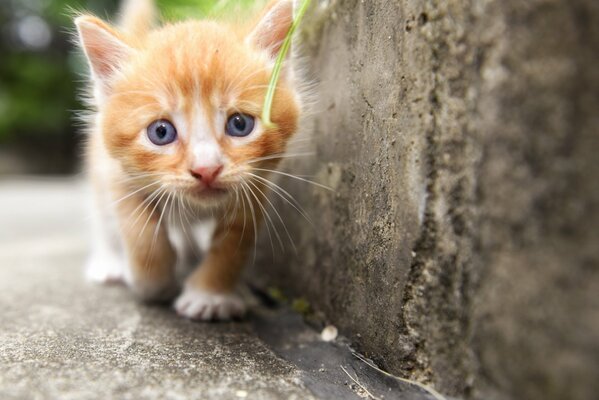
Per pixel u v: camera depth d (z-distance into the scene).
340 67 0.21
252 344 0.21
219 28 0.23
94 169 0.28
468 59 0.15
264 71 0.22
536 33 0.13
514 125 0.14
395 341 0.18
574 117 0.13
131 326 0.22
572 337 0.13
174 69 0.21
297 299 0.25
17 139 1.25
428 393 0.16
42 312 0.24
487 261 0.14
